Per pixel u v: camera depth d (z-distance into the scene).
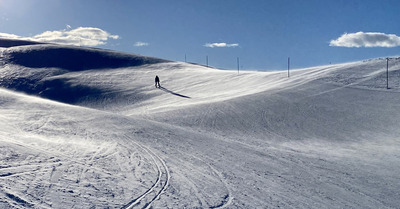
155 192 9.42
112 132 18.72
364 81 43.06
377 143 25.12
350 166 18.27
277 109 33.81
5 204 6.91
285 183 13.09
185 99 45.47
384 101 35.72
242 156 17.09
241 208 9.24
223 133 26.05
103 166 11.23
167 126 23.61
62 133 17.20
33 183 8.50
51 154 11.80
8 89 60.41
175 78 64.38
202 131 26.06
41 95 57.78
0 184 7.99
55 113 22.92
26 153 11.28
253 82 52.94
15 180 8.48
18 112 22.12
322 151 22.14
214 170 13.17
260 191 11.30
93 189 8.85
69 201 7.79
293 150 21.75
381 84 41.28
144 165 12.30
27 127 17.83
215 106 34.97
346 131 28.12
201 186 10.70
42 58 80.25
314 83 44.03
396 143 25.09
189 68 77.00
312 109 33.84
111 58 85.31
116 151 13.98
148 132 19.89
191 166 13.24
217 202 9.38
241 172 13.58
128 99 50.72
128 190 9.26
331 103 35.66
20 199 7.34
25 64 76.06
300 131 27.92
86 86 59.62
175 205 8.62
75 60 81.19
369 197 12.95
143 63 82.56
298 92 40.06
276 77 53.22
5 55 80.44
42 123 19.36
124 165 11.86
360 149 23.31
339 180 15.02
